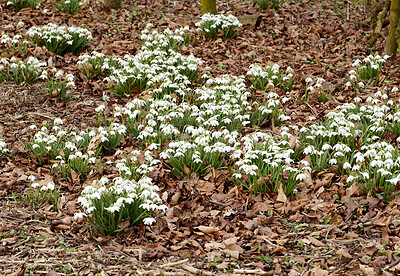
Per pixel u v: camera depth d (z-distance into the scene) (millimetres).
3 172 4930
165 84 6418
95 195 3785
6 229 3898
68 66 7508
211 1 9555
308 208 4387
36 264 3471
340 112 5668
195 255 3729
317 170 4879
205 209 4492
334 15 10031
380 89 6781
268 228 4137
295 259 3617
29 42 7883
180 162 4934
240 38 8914
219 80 6527
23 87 6746
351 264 3490
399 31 7410
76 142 5527
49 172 4969
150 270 3480
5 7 9523
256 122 6062
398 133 5461
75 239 3877
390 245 3680
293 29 9297
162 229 4062
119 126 5539
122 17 9773
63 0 9641
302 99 6730
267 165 4734
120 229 3893
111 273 3420
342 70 7582
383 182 4406
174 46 8125
